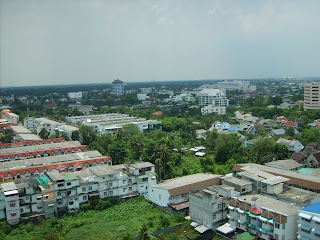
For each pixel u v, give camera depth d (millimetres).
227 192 70812
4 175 92000
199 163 117812
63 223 72812
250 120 195500
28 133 162500
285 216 57500
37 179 83375
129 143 131625
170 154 101750
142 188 89938
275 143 115750
